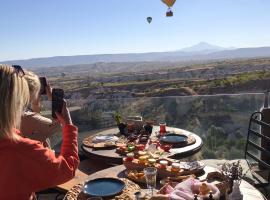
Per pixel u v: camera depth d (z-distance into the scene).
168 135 3.71
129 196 2.04
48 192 3.41
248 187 2.17
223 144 4.82
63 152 1.57
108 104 5.25
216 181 2.26
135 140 3.61
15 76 1.36
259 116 4.58
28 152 1.39
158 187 2.23
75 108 5.11
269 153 3.32
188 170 2.38
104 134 3.95
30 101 1.55
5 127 1.34
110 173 2.54
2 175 1.37
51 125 2.95
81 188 2.20
